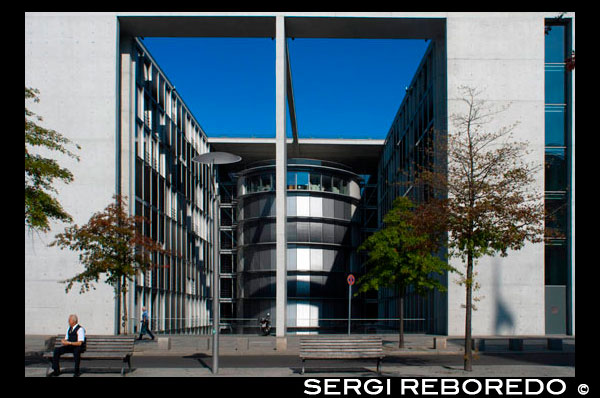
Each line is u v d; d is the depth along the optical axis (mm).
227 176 64188
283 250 29828
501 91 30453
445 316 30266
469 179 15930
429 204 16000
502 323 29328
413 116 41344
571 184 30250
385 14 31062
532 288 29500
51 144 16516
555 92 31219
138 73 34188
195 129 50688
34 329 28703
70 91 30062
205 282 52219
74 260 29000
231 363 17844
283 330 29344
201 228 51125
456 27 30828
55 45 30328
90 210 29281
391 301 50875
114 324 28812
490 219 15562
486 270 29594
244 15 30953
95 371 14836
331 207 45031
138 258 22781
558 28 31578
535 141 30234
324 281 43438
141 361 18547
